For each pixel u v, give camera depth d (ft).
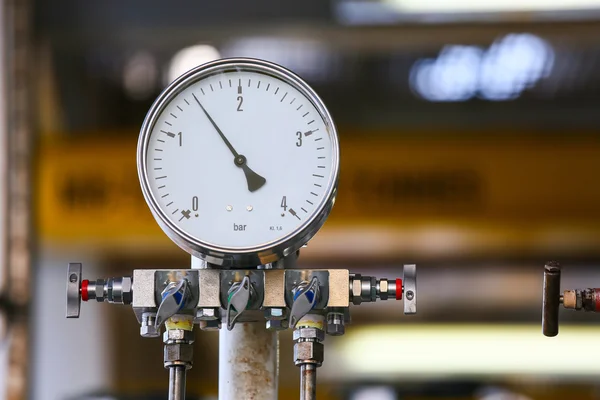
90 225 20.17
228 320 5.50
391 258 21.76
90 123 22.58
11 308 16.72
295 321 5.16
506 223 20.52
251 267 5.51
